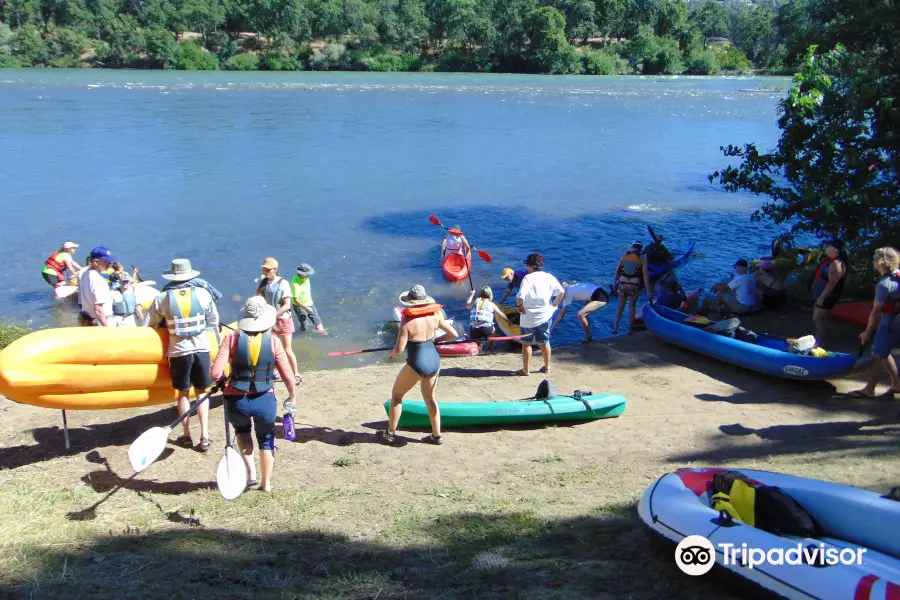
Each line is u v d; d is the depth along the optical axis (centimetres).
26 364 584
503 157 2845
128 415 725
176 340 605
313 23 9056
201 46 8788
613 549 480
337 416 743
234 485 526
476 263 1497
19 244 1566
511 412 716
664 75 9181
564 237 1697
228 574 443
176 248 1549
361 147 3025
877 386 815
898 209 1134
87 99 4616
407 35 9181
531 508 545
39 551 461
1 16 8706
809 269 1259
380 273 1413
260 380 539
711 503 474
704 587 427
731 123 3988
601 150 3048
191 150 2853
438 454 655
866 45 1338
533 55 9069
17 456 624
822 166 1136
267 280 817
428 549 483
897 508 428
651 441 682
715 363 918
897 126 1098
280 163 2620
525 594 420
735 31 11094
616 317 1166
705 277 1411
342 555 473
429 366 636
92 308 810
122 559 455
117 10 8800
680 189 2278
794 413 746
